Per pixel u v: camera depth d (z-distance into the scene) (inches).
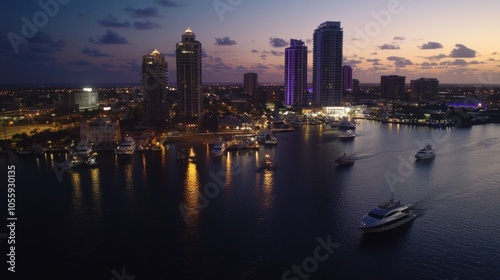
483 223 5310.0
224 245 4744.1
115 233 5113.2
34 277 4119.1
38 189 7126.0
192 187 7155.5
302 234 5009.8
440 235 4940.9
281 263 4323.3
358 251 4559.5
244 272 4158.5
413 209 5831.7
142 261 4407.0
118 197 6594.5
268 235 5000.0
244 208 5964.6
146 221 5502.0
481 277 4035.4
